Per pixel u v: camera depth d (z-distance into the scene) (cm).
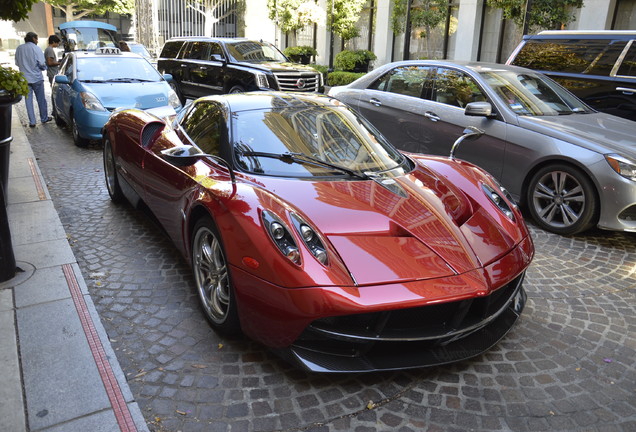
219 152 343
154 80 902
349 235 269
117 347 295
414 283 252
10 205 521
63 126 1011
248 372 275
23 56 966
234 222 275
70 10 3800
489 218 314
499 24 1541
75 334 297
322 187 308
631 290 386
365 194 306
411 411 248
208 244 312
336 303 240
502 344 308
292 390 261
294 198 292
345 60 1834
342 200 296
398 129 659
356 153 357
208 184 315
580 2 1152
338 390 262
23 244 424
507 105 556
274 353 270
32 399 245
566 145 491
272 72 1103
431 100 629
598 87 723
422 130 628
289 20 1931
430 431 236
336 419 242
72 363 272
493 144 552
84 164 723
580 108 593
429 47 1702
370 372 271
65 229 474
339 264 253
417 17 1527
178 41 1349
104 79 861
